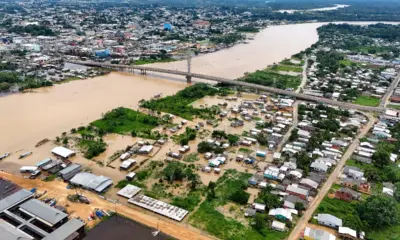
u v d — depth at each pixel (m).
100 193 102.88
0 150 130.12
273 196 99.19
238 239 84.00
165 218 91.88
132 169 118.12
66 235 79.81
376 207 91.81
